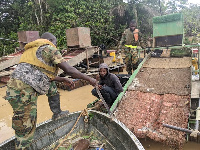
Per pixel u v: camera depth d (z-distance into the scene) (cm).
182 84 435
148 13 1477
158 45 688
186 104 343
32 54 209
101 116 286
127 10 1423
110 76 399
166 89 417
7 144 229
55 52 210
